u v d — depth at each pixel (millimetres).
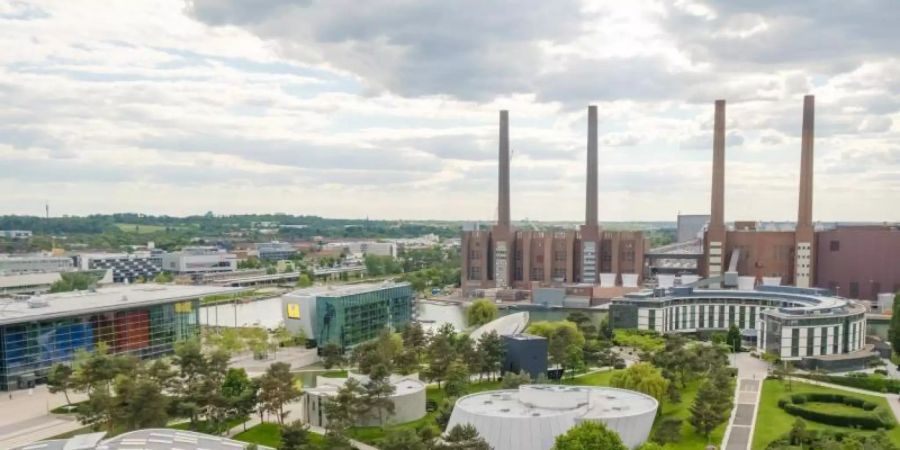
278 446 148125
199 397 159250
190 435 129375
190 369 175125
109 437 144125
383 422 176375
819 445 149250
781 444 152125
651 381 182000
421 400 185000
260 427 170625
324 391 182375
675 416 180625
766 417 179125
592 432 126250
